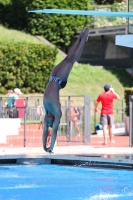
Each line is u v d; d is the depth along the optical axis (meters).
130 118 47.31
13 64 79.25
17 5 92.81
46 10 30.48
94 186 30.67
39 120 49.78
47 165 38.28
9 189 29.81
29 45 80.69
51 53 82.00
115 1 104.00
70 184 31.31
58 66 30.12
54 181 32.28
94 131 65.69
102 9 95.19
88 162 37.50
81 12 30.98
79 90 82.50
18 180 32.59
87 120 49.94
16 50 79.31
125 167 36.22
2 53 78.50
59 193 28.72
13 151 41.69
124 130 65.06
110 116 49.22
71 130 50.19
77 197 27.69
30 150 42.72
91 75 87.38
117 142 52.53
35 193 28.69
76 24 93.88
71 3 92.62
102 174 34.69
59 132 49.62
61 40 93.00
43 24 91.88
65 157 38.38
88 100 49.97
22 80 79.94
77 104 77.44
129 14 31.45
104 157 37.34
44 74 81.69
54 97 29.31
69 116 49.59
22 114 50.38
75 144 49.66
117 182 31.91
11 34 89.06
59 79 29.77
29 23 91.94
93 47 98.25
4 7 93.62
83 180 32.62
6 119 46.38
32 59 80.44
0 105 50.97
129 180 32.50
